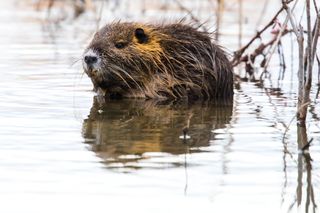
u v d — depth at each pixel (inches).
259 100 795.4
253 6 1482.5
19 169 535.5
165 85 810.8
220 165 550.6
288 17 711.7
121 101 794.2
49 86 846.5
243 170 541.6
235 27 1273.4
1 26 1302.9
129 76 804.0
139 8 1441.9
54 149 585.3
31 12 1469.0
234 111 737.0
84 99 791.1
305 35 1016.9
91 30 1256.2
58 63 978.7
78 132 639.8
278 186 513.3
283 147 596.7
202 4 1467.8
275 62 1034.7
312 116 705.0
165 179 519.8
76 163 551.2
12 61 987.9
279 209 477.1
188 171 537.0
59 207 468.8
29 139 612.4
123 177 522.6
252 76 948.0
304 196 500.4
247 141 613.9
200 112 734.5
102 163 550.6
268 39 1155.9
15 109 726.5
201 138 623.2
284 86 879.7
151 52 804.6
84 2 1446.9
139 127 663.1
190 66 813.2
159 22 855.7
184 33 822.5
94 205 473.4
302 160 565.6
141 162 555.5
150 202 480.1
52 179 516.4
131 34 809.5
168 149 588.7
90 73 801.6
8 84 847.7
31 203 474.3
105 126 665.6
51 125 664.4
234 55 957.8
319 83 877.2
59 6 1541.6
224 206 478.3
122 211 464.4
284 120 690.8
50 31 1253.7
